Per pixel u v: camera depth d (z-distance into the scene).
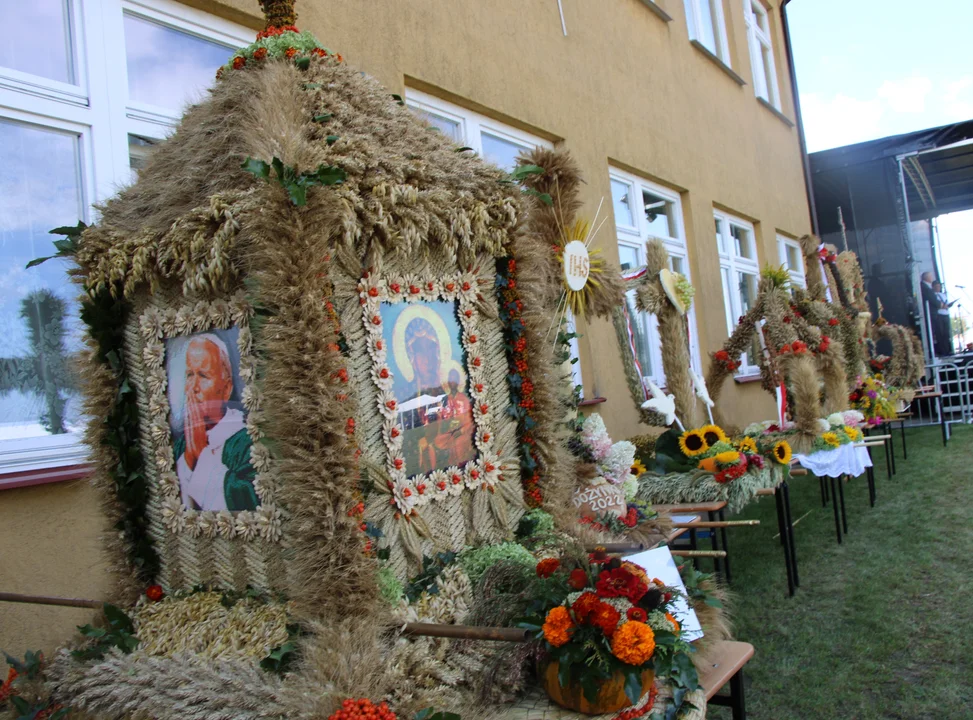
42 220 2.93
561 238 3.17
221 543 2.02
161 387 2.11
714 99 9.25
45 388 2.90
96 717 1.79
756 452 4.30
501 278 2.34
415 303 2.03
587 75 6.41
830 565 4.76
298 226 1.69
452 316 2.17
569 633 1.62
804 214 12.27
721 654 2.08
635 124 7.13
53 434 2.88
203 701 1.63
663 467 4.35
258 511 1.88
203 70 3.54
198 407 2.03
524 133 5.70
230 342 1.94
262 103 1.85
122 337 2.21
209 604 1.96
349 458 1.70
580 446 3.25
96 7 3.09
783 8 12.55
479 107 5.15
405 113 2.19
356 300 1.85
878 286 13.03
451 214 2.04
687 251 8.12
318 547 1.68
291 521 1.71
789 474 4.47
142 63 3.29
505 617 1.82
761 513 6.52
